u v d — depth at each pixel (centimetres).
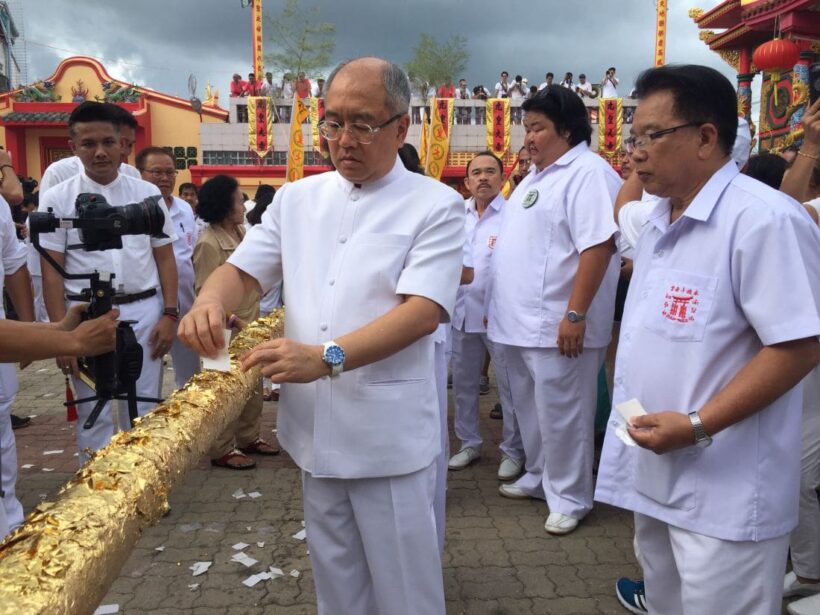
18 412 570
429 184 194
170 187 464
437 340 301
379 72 178
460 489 412
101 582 128
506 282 362
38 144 2111
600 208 322
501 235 378
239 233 444
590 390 353
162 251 356
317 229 195
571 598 291
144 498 147
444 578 306
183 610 281
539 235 347
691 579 178
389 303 186
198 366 443
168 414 180
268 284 209
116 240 227
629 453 197
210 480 420
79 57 2094
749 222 168
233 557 324
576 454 353
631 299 199
